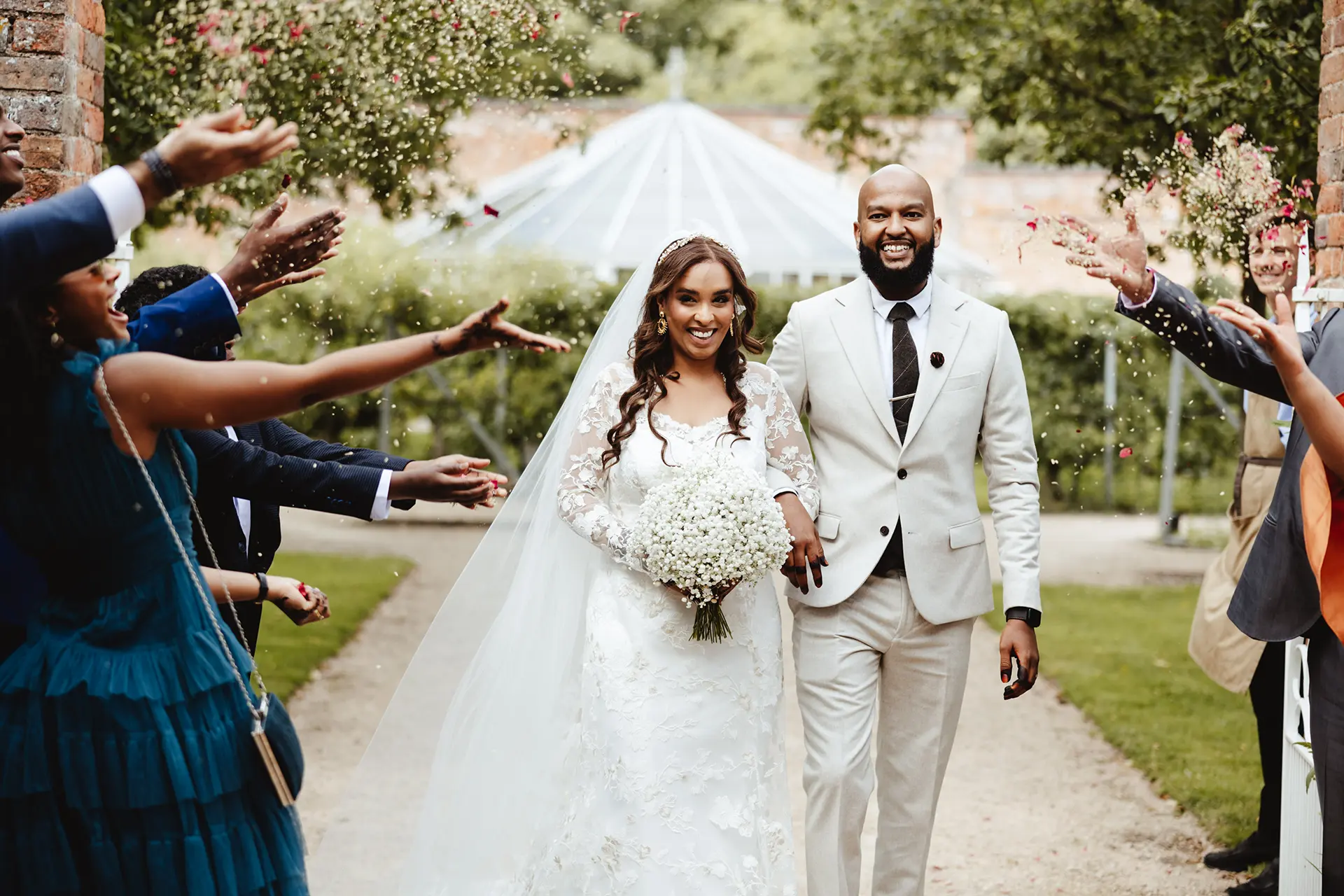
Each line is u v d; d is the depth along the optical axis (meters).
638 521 3.14
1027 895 4.07
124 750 2.26
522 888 3.33
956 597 3.46
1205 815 4.76
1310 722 3.03
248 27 4.46
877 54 10.95
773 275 12.30
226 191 5.50
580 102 6.27
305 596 3.15
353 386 2.30
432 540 11.19
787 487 3.38
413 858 3.46
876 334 3.56
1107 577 10.12
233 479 2.93
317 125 4.65
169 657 2.34
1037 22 9.01
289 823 2.46
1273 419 4.50
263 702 2.44
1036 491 3.58
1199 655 4.57
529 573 3.48
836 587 3.43
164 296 3.17
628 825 3.10
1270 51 6.39
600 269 11.84
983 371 3.52
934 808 3.54
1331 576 2.79
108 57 5.17
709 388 3.41
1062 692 6.63
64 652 2.29
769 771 3.25
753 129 18.81
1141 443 12.86
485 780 3.44
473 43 4.50
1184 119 6.68
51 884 2.25
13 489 2.28
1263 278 3.91
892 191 3.47
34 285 2.08
